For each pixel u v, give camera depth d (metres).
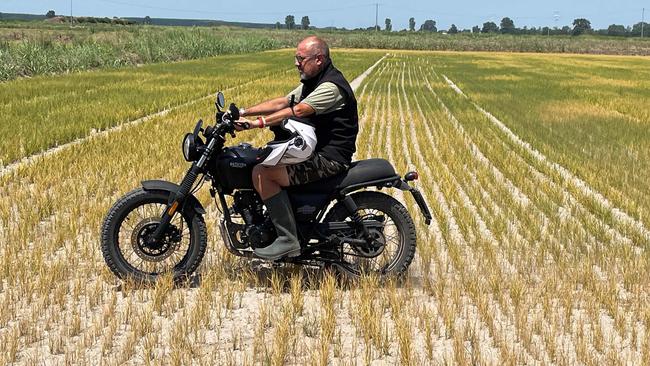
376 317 4.79
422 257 6.25
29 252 6.27
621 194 9.23
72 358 4.23
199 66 37.09
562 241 6.98
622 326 4.79
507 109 20.31
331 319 4.75
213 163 5.48
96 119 14.96
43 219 7.48
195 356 4.32
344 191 5.54
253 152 5.46
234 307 5.18
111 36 53.62
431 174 10.45
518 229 7.43
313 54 5.42
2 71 27.30
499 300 5.30
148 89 22.36
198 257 5.62
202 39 52.97
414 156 11.80
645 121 17.91
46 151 11.72
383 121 16.89
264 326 4.82
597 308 5.12
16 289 5.33
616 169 11.03
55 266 5.60
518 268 6.11
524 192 9.42
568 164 11.34
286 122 5.30
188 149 5.49
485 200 8.63
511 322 4.96
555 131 15.56
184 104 18.73
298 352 4.40
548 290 5.48
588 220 7.77
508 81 33.59
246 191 5.52
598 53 92.44
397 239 6.00
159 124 14.48
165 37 49.62
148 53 42.59
